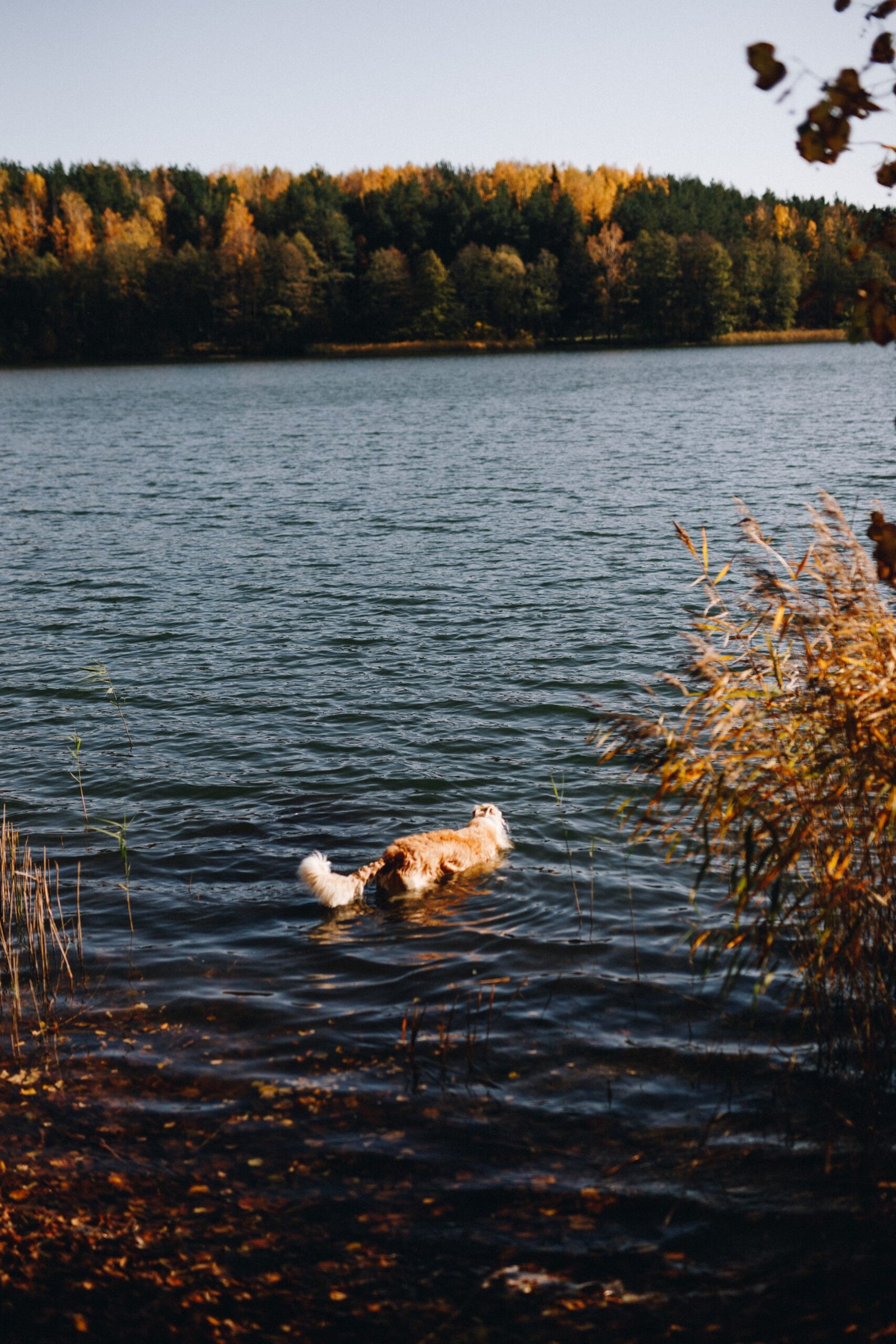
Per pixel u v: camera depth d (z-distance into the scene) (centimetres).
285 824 844
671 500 2355
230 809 877
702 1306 381
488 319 11438
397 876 720
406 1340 370
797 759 536
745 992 586
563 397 5684
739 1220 421
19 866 778
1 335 11550
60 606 1599
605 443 3569
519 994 597
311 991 608
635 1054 535
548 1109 493
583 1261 403
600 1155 461
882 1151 456
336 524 2247
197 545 2066
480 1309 382
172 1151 470
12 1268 404
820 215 13900
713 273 11081
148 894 737
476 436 3947
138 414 5444
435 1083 516
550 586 1627
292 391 6825
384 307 11256
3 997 608
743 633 619
